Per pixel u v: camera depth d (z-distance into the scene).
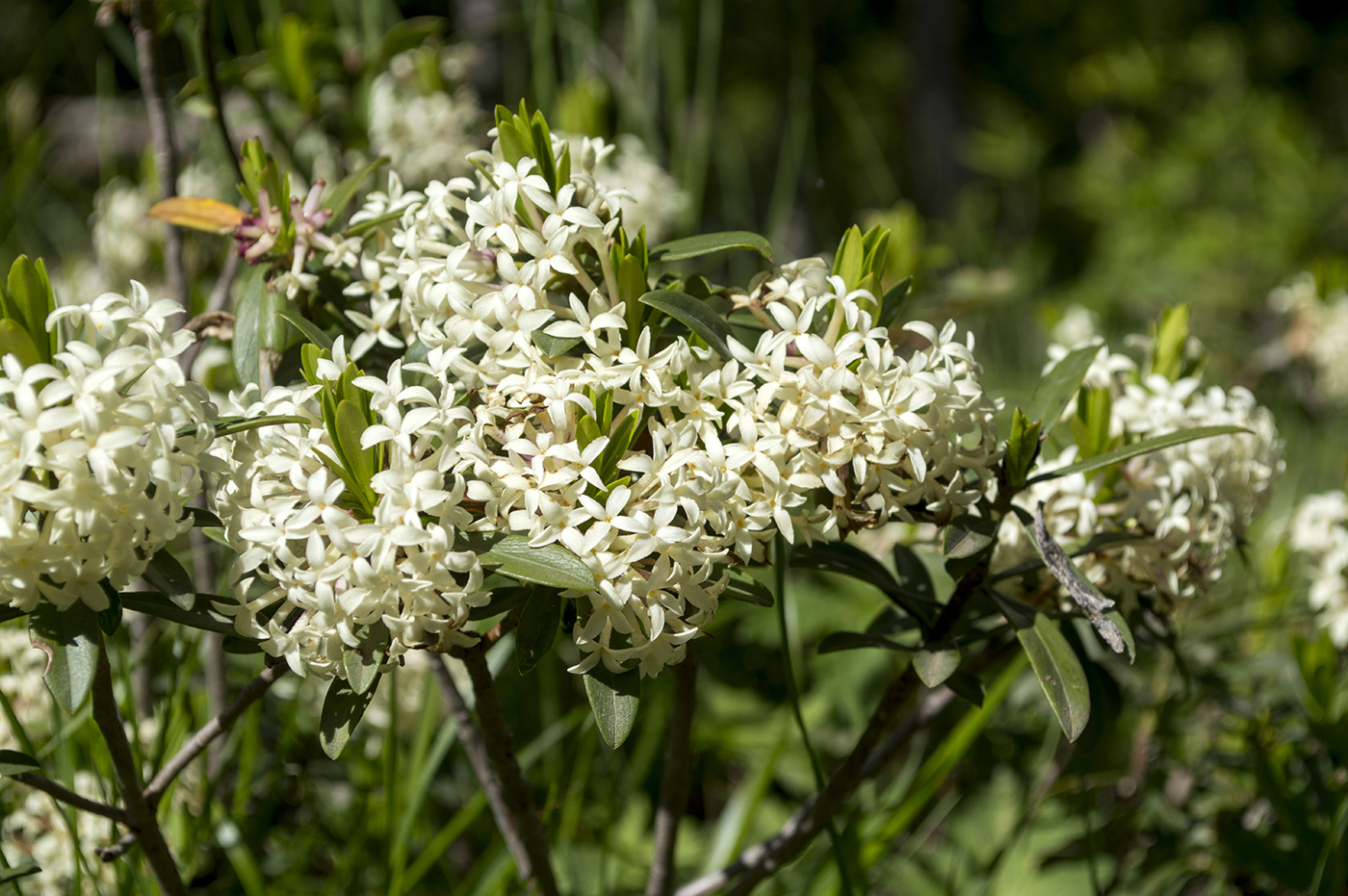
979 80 4.58
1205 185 2.79
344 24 1.03
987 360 1.70
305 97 0.88
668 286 0.63
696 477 0.58
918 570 0.69
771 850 0.69
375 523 0.57
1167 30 3.95
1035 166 3.00
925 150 3.69
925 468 0.60
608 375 0.59
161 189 0.75
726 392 0.59
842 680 0.99
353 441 0.58
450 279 0.60
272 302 0.65
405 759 0.81
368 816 0.78
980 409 0.60
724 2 3.12
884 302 0.63
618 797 0.87
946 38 3.70
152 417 0.56
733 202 1.38
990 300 1.11
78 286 1.20
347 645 0.57
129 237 1.13
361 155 0.96
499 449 0.59
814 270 0.63
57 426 0.55
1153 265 2.63
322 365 0.58
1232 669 0.83
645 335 0.59
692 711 0.67
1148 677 0.86
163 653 0.82
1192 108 3.39
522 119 0.60
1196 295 2.47
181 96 0.77
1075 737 0.60
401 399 0.58
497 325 0.59
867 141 1.52
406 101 1.04
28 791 0.73
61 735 0.70
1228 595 1.01
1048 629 0.63
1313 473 1.49
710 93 1.14
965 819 0.87
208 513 0.60
